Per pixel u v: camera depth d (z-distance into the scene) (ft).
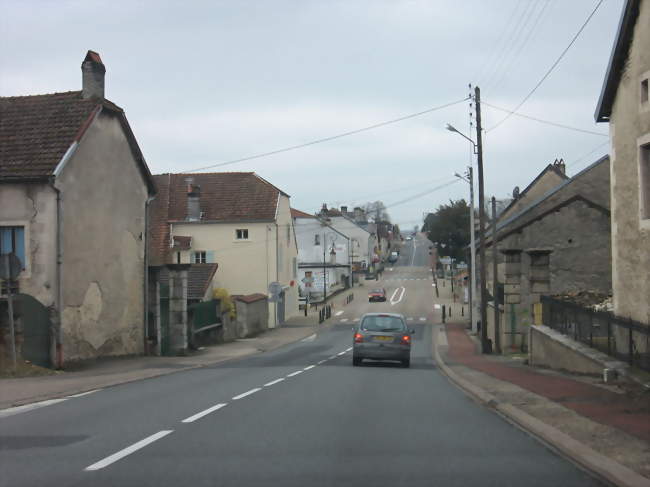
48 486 20.53
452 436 29.37
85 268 70.44
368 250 396.57
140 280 83.20
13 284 64.80
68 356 66.80
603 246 111.24
